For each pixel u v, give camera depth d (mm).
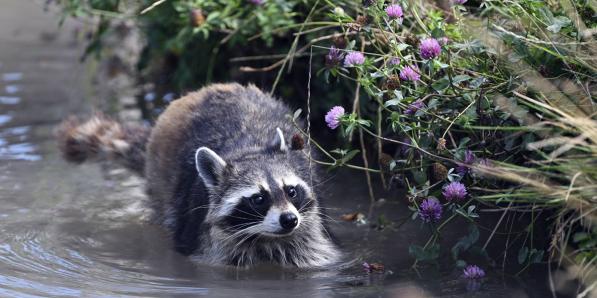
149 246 11016
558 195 8562
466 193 9273
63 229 11367
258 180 10367
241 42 14141
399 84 9633
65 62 18719
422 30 10570
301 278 9961
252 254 10656
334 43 10977
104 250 10766
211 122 11852
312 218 10664
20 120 15398
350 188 12656
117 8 15195
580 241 9211
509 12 9953
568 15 9258
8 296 9023
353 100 12961
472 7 11078
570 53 9227
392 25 10414
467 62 9914
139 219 11898
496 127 9039
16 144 14359
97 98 16516
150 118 15344
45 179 13094
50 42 20078
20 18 21734
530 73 9172
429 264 10039
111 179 13219
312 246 10617
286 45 14422
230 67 15312
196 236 10805
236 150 11070
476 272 9500
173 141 12117
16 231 11195
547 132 8945
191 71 15461
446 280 9539
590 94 9008
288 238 10578
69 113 15711
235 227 10406
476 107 9539
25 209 11961
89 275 9836
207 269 10320
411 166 10180
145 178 12602
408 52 10477
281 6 12844
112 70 18016
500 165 9141
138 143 13391
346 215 11727
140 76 17594
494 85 9547
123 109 15867
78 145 13805
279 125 11758
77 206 12188
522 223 10461
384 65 10016
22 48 19609
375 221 11508
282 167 10602
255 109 11984
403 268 9992
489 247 10242
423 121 9797
